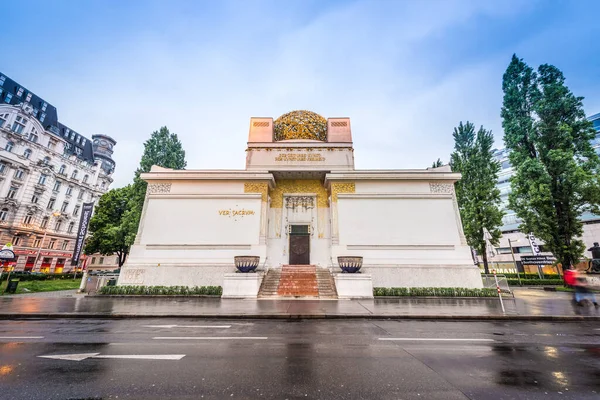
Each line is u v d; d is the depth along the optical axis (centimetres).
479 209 2359
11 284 1659
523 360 498
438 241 1852
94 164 5553
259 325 832
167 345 594
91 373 423
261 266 1817
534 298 1484
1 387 371
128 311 1034
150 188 1969
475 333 729
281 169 2098
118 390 362
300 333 718
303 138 2327
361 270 1777
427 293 1534
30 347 576
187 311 1040
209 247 1852
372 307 1153
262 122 2348
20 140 4106
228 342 620
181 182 1989
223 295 1482
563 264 2080
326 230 2125
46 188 4400
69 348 569
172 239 1858
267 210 1998
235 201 1953
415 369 446
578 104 2159
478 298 1474
